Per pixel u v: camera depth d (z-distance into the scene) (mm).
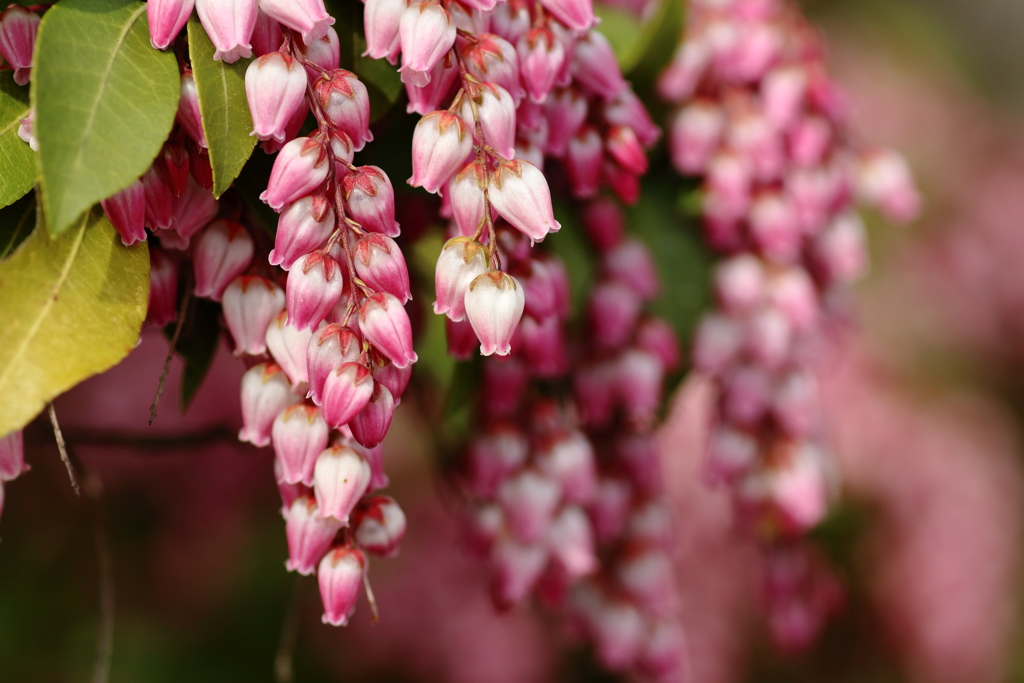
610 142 416
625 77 443
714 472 461
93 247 380
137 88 376
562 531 434
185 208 384
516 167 377
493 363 421
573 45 398
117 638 705
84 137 372
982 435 1042
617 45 450
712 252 450
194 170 382
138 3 381
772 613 512
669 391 454
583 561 434
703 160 444
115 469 688
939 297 1143
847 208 460
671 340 444
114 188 371
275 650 751
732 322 450
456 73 384
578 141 414
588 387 440
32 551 683
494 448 428
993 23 1521
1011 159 1315
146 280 382
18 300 374
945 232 1220
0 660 669
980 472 998
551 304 405
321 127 376
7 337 373
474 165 378
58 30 374
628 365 440
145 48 378
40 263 376
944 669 934
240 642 744
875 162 467
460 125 378
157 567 730
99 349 377
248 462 732
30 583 687
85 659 692
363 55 389
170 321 394
